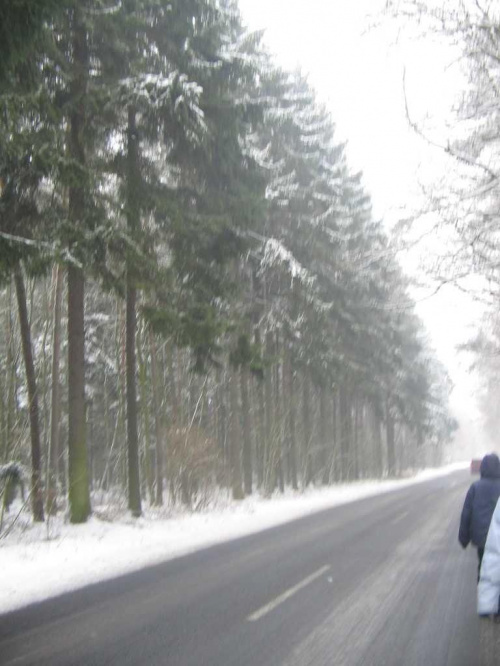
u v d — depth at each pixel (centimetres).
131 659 679
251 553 1380
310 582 1067
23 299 1809
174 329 1756
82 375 1775
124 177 1706
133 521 1844
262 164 2122
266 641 741
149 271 1681
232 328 1923
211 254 2005
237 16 2503
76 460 1753
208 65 1786
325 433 4184
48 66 1473
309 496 3238
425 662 670
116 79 1670
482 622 517
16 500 2280
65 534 1582
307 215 2825
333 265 2830
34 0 937
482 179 1014
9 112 1282
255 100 1917
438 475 6203
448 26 905
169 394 3450
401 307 1147
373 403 4897
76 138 1656
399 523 1927
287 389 3603
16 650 711
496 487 698
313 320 2925
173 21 1753
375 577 1109
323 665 661
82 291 1791
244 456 3064
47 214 1560
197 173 1941
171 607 900
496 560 500
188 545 1518
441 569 1181
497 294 1113
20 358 3123
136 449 1973
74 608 896
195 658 682
